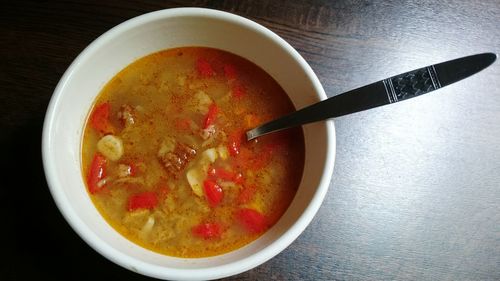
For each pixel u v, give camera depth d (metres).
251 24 0.20
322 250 0.21
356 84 0.23
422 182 0.22
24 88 0.22
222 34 0.21
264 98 0.22
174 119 0.21
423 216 0.22
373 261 0.21
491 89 0.24
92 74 0.20
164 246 0.19
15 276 0.19
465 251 0.22
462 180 0.23
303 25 0.24
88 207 0.19
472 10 0.26
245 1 0.24
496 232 0.22
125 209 0.20
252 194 0.21
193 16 0.20
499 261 0.22
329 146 0.19
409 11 0.25
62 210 0.16
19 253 0.20
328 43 0.24
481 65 0.17
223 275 0.16
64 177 0.18
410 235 0.22
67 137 0.19
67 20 0.23
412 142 0.23
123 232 0.19
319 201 0.18
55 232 0.20
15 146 0.21
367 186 0.22
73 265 0.20
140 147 0.21
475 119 0.24
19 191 0.20
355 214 0.22
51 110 0.18
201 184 0.21
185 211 0.20
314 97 0.20
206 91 0.22
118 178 0.20
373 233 0.21
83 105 0.20
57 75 0.22
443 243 0.22
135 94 0.21
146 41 0.21
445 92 0.24
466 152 0.23
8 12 0.23
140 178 0.20
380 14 0.25
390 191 0.22
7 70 0.22
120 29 0.19
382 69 0.24
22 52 0.22
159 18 0.20
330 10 0.25
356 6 0.25
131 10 0.23
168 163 0.20
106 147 0.20
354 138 0.23
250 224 0.20
